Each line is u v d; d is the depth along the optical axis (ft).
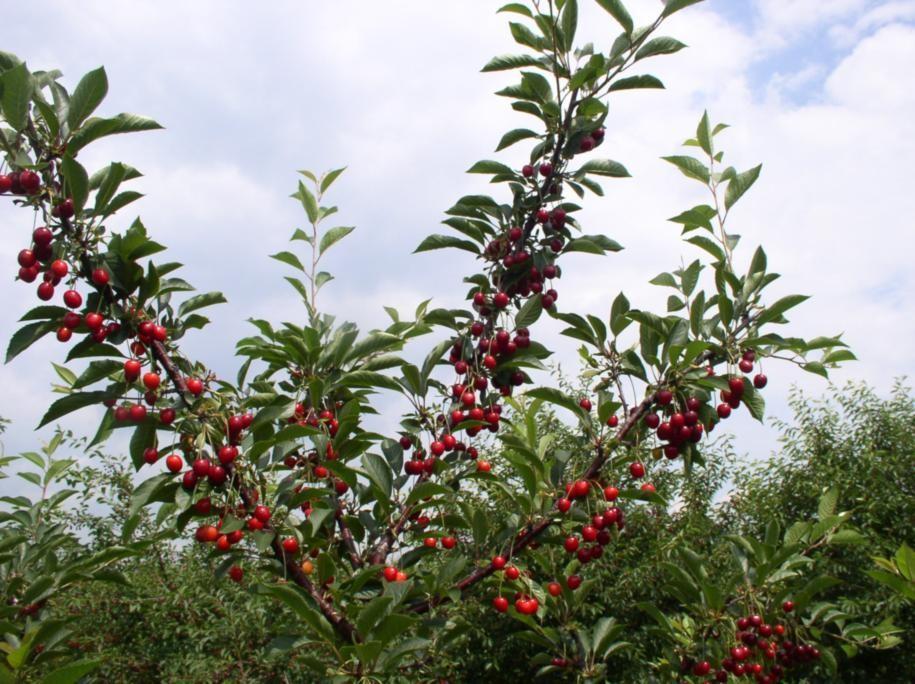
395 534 12.30
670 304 13.75
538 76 12.84
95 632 30.50
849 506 42.04
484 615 37.04
